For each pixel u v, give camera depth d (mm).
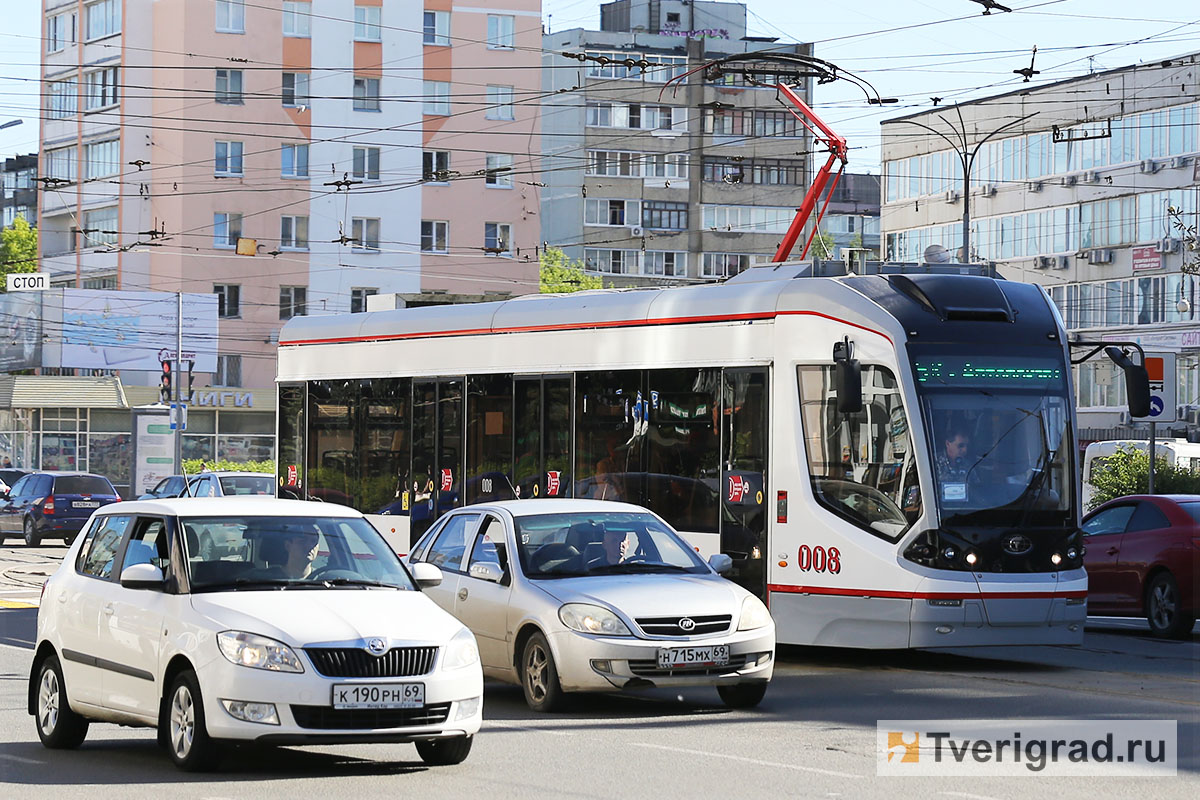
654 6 170250
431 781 16312
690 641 20781
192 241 121438
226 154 122375
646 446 29984
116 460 119875
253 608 16531
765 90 164125
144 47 123750
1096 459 67438
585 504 23516
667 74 163125
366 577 17844
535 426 32375
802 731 19828
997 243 121250
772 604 27594
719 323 28938
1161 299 107812
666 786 16000
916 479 26125
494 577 22578
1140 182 109188
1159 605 32625
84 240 127562
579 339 31531
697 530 28938
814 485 27219
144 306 119562
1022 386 27016
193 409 119875
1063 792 15641
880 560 26281
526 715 21344
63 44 129500
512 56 129875
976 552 26094
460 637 16828
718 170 162875
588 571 22344
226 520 17938
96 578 18750
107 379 118938
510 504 23578
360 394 37281
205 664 16250
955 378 26625
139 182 122625
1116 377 111562
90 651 18234
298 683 15891
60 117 129875
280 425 39656
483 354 33812
